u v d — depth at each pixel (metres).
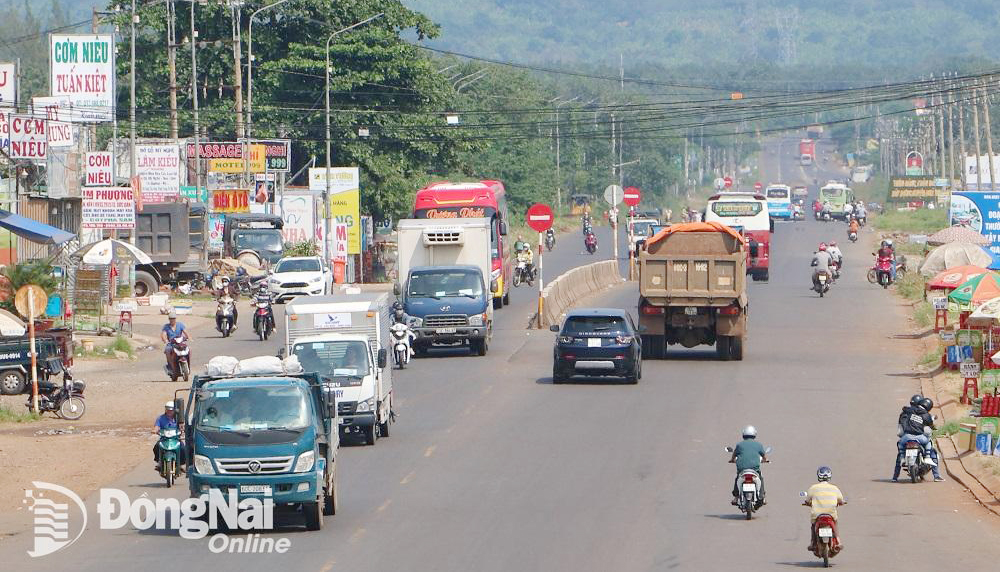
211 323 165.88
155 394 106.94
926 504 64.31
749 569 49.69
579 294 176.50
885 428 87.12
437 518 60.06
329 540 55.69
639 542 54.56
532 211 150.12
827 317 160.00
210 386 59.03
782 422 88.94
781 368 117.19
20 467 76.44
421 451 78.94
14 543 57.03
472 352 130.25
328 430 59.88
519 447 79.69
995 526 58.91
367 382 80.75
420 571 49.50
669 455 76.75
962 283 109.44
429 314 126.19
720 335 122.56
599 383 108.19
